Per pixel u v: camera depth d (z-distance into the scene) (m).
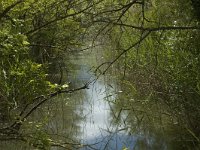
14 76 5.50
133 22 8.21
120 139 7.81
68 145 7.11
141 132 8.12
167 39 8.44
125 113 9.25
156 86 8.95
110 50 12.45
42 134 5.34
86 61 14.11
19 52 5.36
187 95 7.89
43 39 7.55
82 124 8.57
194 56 7.93
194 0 7.58
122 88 10.66
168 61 8.37
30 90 5.64
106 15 5.71
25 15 6.52
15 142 6.89
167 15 8.73
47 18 6.76
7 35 5.05
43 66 6.92
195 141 7.34
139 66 9.80
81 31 7.11
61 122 8.60
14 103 5.79
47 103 9.14
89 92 10.84
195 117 7.63
